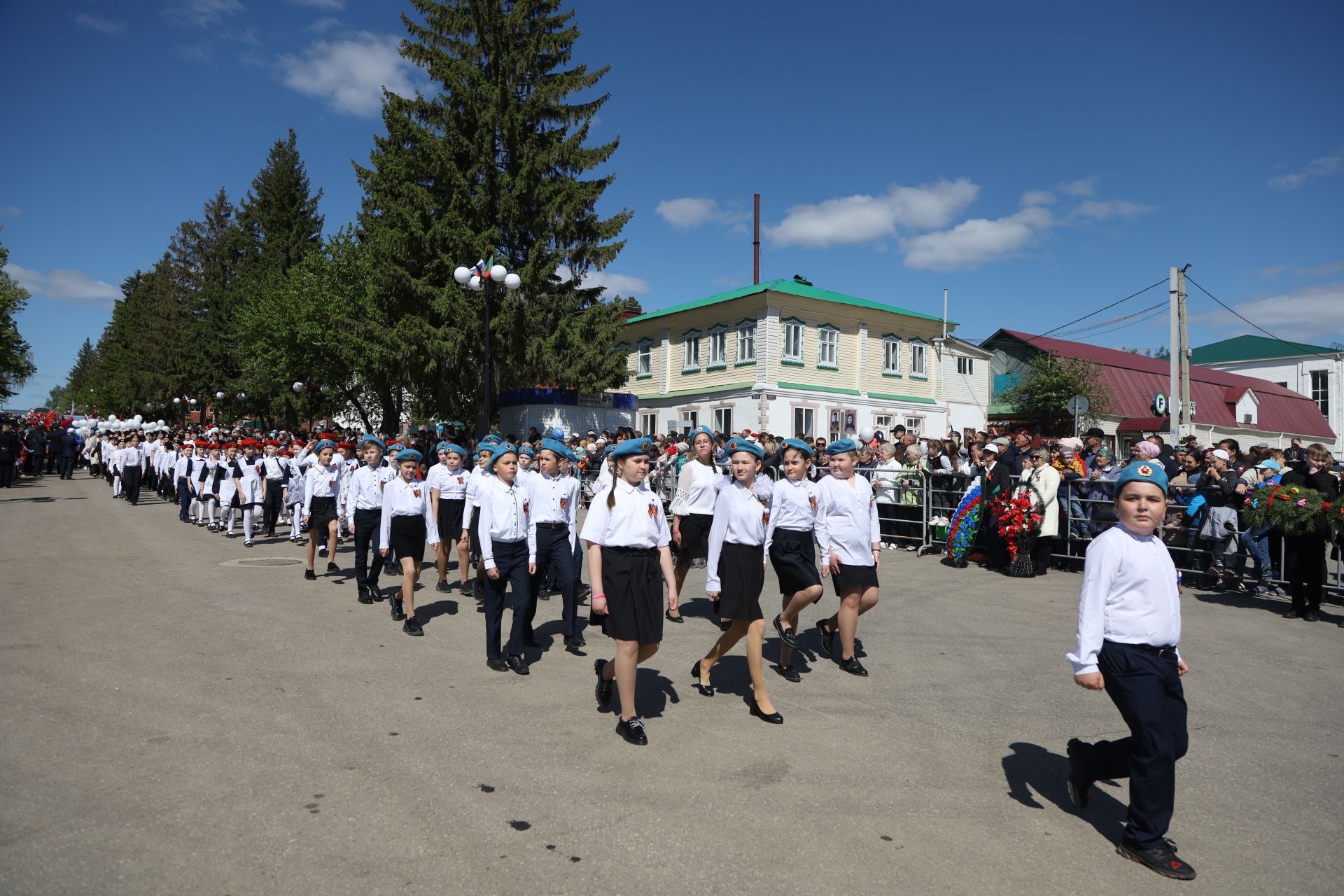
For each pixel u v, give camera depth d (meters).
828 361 32.44
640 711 5.64
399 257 26.06
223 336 51.88
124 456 21.67
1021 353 40.19
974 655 7.25
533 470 8.55
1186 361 22.47
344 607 8.85
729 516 5.68
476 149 26.12
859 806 4.18
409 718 5.34
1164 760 3.63
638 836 3.78
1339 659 7.17
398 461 7.81
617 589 5.11
